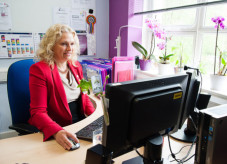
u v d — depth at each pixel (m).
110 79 1.84
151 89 0.67
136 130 0.65
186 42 1.84
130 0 2.01
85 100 1.57
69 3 2.23
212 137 0.74
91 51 2.46
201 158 0.79
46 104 1.27
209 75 1.56
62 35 1.40
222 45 1.52
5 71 2.04
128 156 0.89
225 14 1.49
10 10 2.01
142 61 1.96
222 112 0.77
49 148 0.94
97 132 1.01
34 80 1.26
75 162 0.83
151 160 0.71
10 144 0.96
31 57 2.19
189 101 0.96
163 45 1.76
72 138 0.98
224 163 0.80
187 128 1.11
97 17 2.41
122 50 2.22
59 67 1.49
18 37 2.09
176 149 0.97
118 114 0.62
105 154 0.64
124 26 2.06
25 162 0.82
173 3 1.96
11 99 1.36
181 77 0.79
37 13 2.12
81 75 1.70
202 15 1.65
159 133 0.76
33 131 1.17
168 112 0.74
